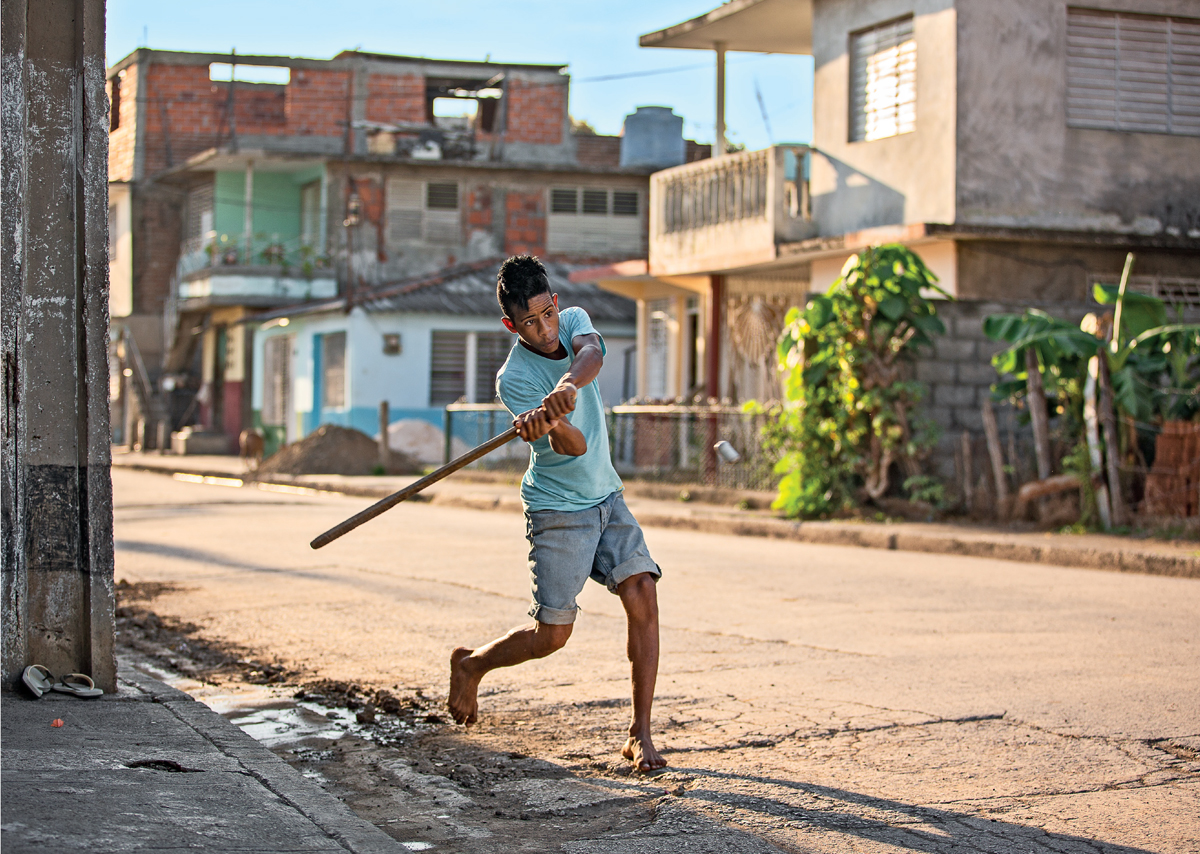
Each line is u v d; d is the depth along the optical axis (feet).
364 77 123.85
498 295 14.90
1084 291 52.80
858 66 57.36
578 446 14.20
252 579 32.96
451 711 16.53
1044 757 15.98
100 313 16.53
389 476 81.66
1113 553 37.35
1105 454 43.83
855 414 48.57
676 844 12.71
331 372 102.22
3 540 16.05
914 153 53.57
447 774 15.37
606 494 15.35
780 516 49.88
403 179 112.37
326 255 112.68
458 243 113.29
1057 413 47.03
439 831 13.19
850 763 15.69
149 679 18.20
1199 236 53.98
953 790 14.57
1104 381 43.47
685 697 19.21
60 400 16.44
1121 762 15.79
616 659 22.22
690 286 72.33
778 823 13.38
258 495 68.18
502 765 15.72
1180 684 20.18
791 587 31.89
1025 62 52.42
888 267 47.34
